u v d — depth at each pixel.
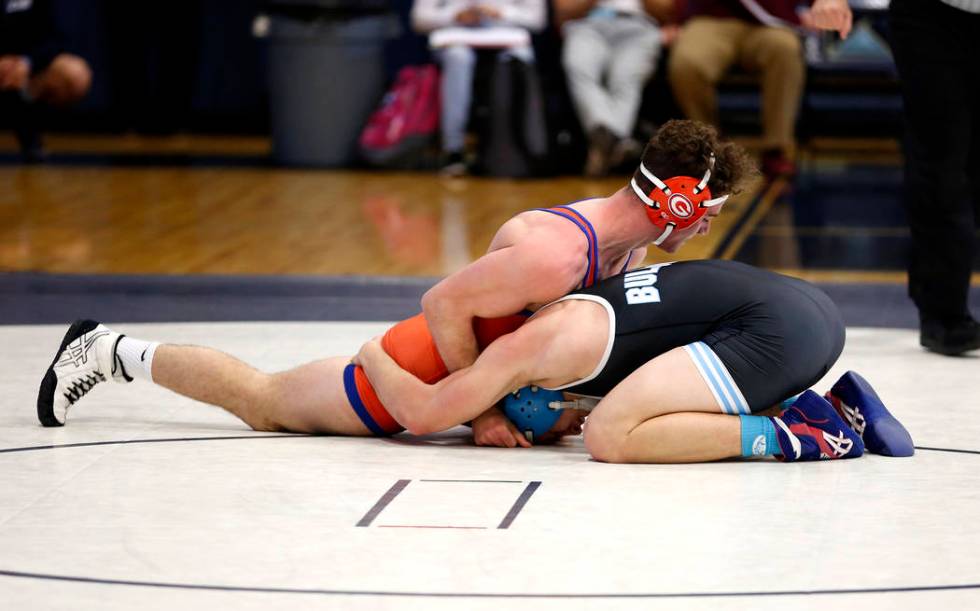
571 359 6.92
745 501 6.36
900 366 9.52
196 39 24.33
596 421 6.97
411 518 6.13
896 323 11.23
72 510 6.27
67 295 12.20
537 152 19.50
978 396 8.66
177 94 24.53
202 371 7.74
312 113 20.84
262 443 7.51
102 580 5.35
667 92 19.84
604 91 19.56
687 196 6.82
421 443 7.51
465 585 5.29
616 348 6.93
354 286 12.44
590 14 19.67
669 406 6.90
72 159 21.61
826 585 5.30
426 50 24.36
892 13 9.70
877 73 20.86
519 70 19.48
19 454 7.27
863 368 9.46
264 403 7.70
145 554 5.66
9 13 20.47
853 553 5.67
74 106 24.59
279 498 6.45
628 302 6.96
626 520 6.09
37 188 18.50
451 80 19.86
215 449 7.37
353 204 17.27
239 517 6.15
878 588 5.27
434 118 20.75
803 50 19.45
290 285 12.45
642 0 19.84
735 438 6.89
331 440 7.57
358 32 20.73
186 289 12.38
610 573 5.42
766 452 6.96
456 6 19.86
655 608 5.05
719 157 6.85
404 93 20.78
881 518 6.14
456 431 7.84
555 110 20.00
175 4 23.97
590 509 6.24
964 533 5.95
